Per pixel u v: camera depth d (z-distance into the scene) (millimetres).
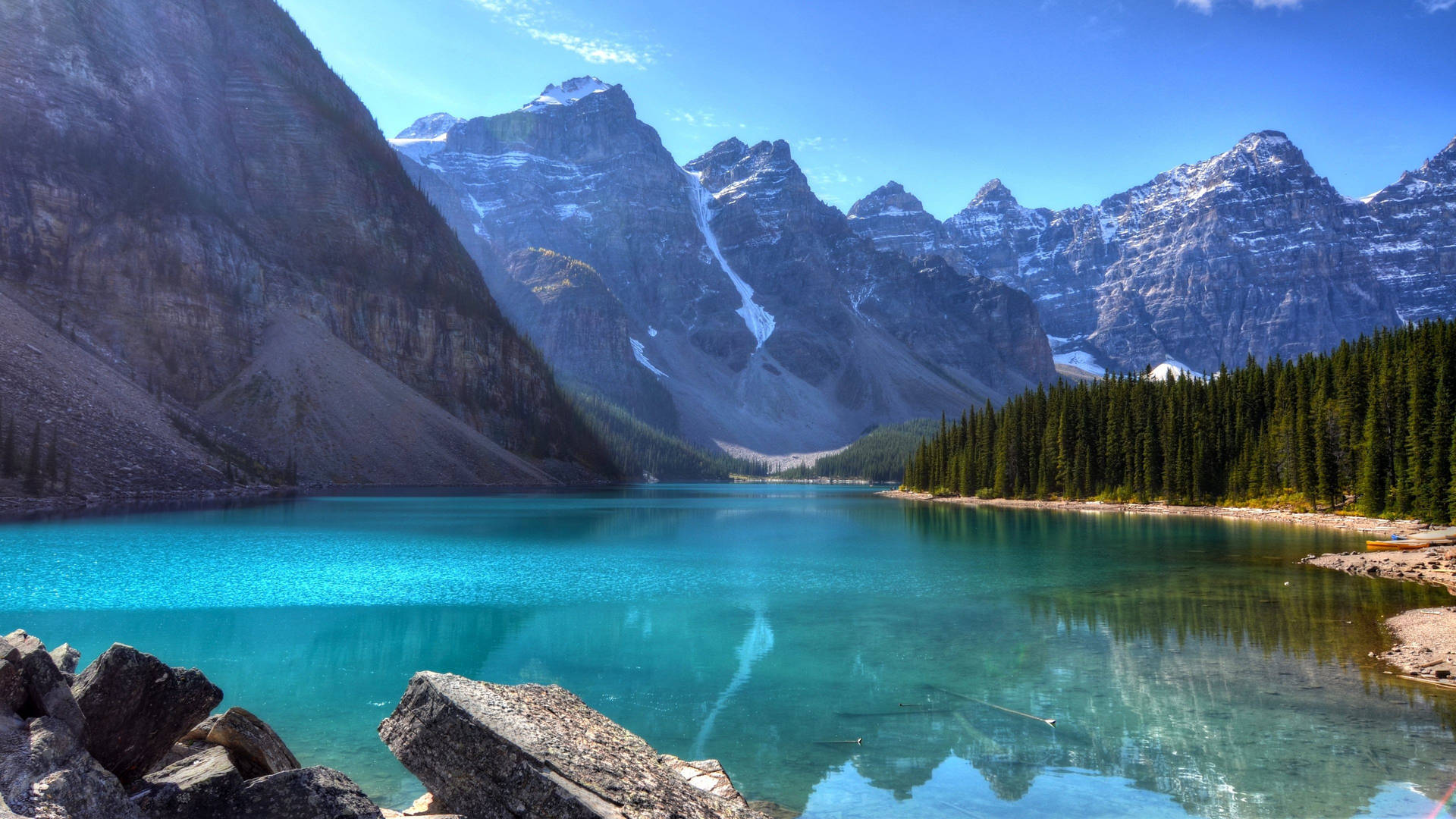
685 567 45281
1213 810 12312
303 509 92312
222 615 28938
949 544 60094
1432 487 73938
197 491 107500
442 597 33750
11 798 6223
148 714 8141
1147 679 20188
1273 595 33812
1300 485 98750
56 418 98688
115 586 35125
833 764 14477
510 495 145375
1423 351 85438
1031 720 16969
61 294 132750
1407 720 16719
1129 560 48031
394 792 12656
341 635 25484
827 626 27469
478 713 8156
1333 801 12617
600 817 7195
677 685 19844
